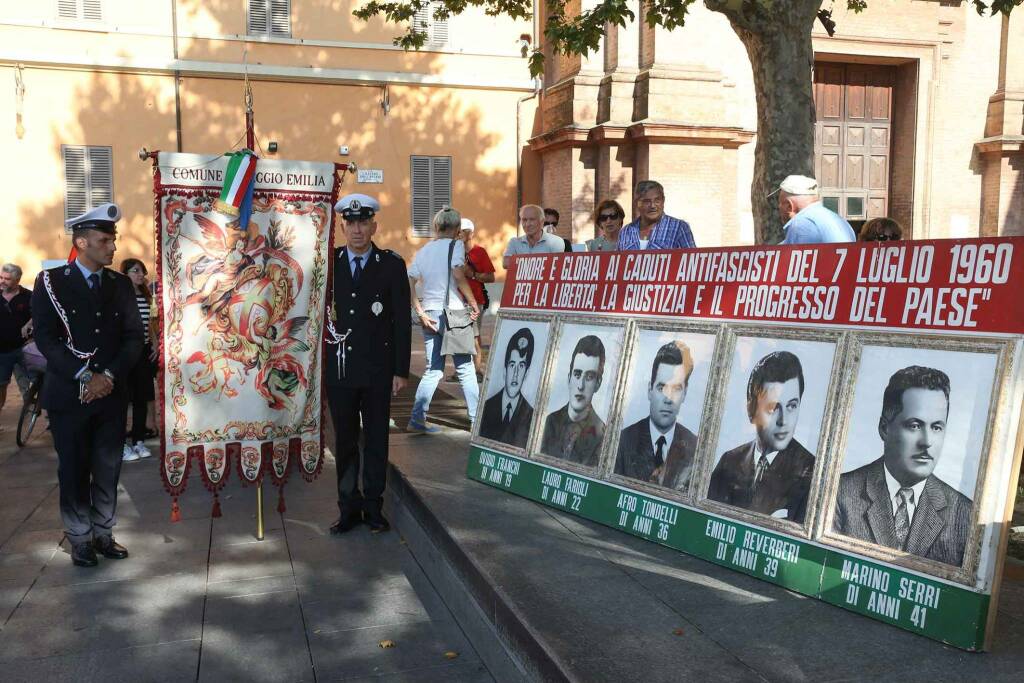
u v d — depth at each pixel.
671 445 4.48
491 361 5.84
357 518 5.79
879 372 3.65
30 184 18.16
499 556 4.17
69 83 18.17
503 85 20.59
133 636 4.20
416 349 14.72
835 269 3.95
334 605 4.57
